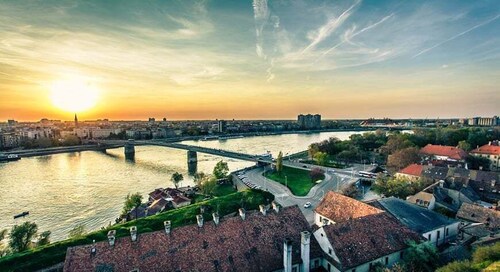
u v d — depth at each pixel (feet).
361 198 382.83
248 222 182.19
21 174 645.92
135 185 546.67
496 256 148.87
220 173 538.88
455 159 501.97
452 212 273.33
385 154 645.51
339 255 165.17
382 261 173.88
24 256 221.66
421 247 170.30
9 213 393.09
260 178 539.70
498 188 336.08
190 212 316.60
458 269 139.33
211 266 157.38
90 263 146.00
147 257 153.69
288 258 156.46
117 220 358.84
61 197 464.65
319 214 246.47
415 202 292.40
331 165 618.44
